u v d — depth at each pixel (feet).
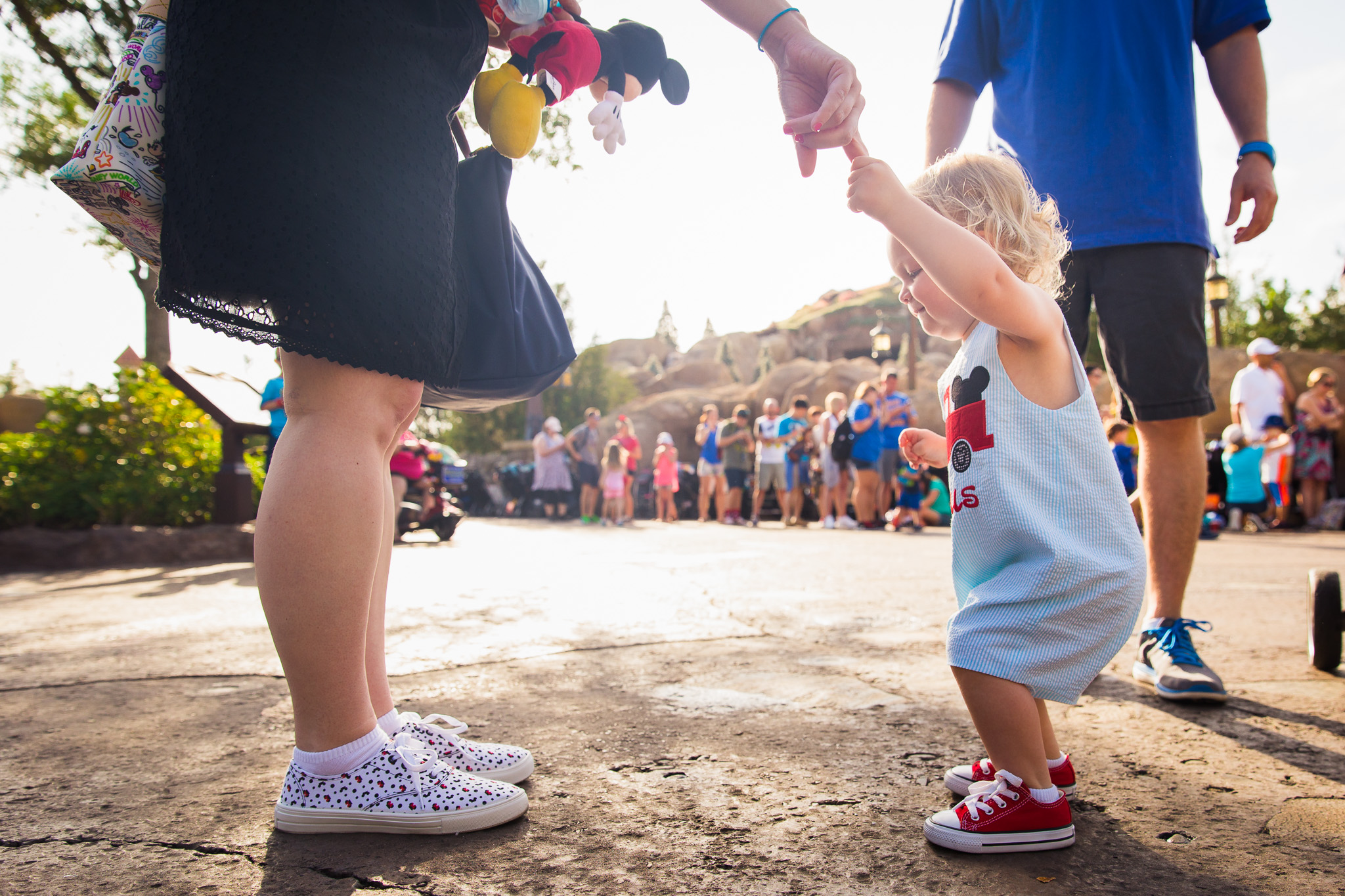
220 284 3.89
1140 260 7.18
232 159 3.88
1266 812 4.64
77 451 21.86
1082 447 4.58
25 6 29.94
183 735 5.99
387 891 3.68
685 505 54.13
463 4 4.57
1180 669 6.96
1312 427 37.01
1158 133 7.22
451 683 7.38
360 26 4.02
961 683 4.46
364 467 4.24
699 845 4.16
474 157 5.32
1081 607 4.30
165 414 22.99
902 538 29.14
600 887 3.71
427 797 4.32
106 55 31.91
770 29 4.83
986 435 4.67
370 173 4.04
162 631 10.28
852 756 5.47
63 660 8.56
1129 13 7.34
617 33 5.71
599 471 44.78
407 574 16.79
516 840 4.23
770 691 7.14
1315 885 3.78
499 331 5.20
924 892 3.70
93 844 4.19
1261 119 7.53
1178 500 7.25
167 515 22.52
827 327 257.55
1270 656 8.68
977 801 4.21
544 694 7.02
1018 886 3.75
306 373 4.22
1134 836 4.34
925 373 88.38
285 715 6.49
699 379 165.27
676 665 8.13
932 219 4.29
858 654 8.68
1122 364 7.32
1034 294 4.54
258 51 3.92
